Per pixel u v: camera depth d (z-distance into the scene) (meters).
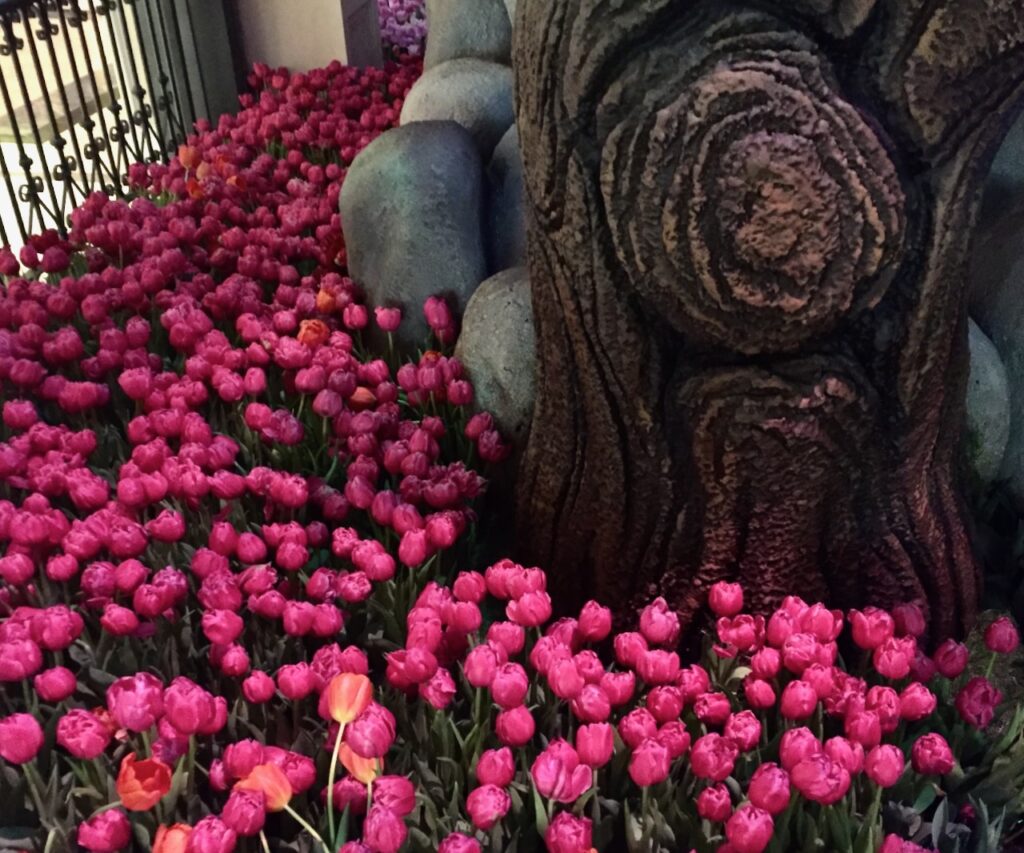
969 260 1.38
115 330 2.23
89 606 1.59
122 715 1.20
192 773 1.30
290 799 1.28
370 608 1.66
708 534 1.56
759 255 1.29
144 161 3.88
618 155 1.31
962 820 1.39
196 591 1.71
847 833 1.27
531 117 1.39
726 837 1.25
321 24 4.02
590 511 1.65
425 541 1.60
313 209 2.88
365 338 2.51
